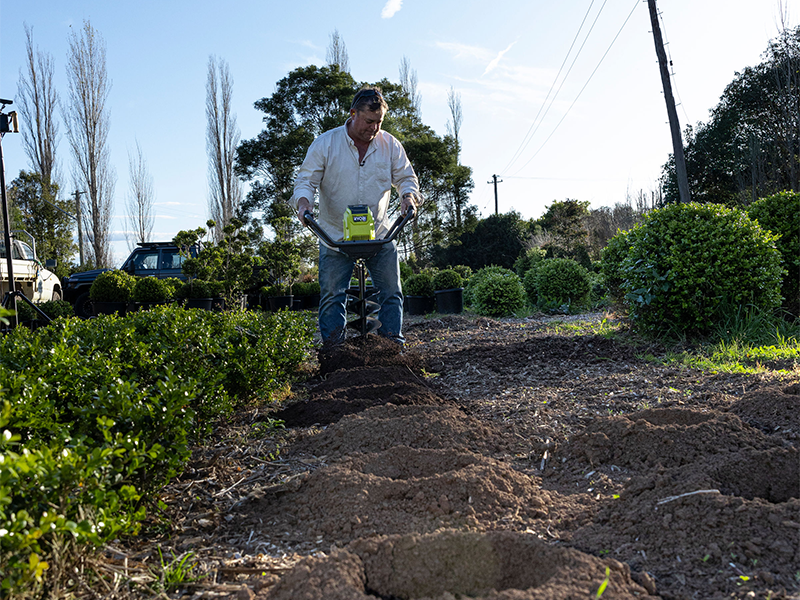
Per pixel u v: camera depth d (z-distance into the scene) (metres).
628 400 3.82
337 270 5.48
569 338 6.29
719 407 3.31
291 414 3.75
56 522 1.52
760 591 1.59
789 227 7.00
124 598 1.72
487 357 5.76
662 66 16.81
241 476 2.73
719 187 28.20
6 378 2.29
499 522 2.12
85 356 3.27
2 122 7.38
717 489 2.03
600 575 1.59
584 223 34.72
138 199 38.81
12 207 22.59
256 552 2.03
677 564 1.75
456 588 1.66
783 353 4.81
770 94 26.62
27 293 11.18
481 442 3.01
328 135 5.27
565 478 2.55
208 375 3.33
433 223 31.44
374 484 2.35
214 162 34.84
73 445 1.89
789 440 2.68
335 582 1.55
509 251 32.34
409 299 13.23
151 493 2.31
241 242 13.55
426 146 28.80
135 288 11.08
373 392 3.92
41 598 1.58
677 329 5.96
